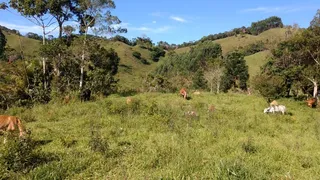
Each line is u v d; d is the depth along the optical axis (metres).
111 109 15.38
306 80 25.08
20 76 22.23
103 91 25.08
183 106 18.69
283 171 7.56
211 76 48.00
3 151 7.14
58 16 24.41
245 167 6.86
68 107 16.52
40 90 20.86
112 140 9.95
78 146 9.19
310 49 22.80
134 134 11.08
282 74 26.84
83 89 22.50
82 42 24.45
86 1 24.00
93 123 12.68
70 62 25.33
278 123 14.59
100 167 7.34
